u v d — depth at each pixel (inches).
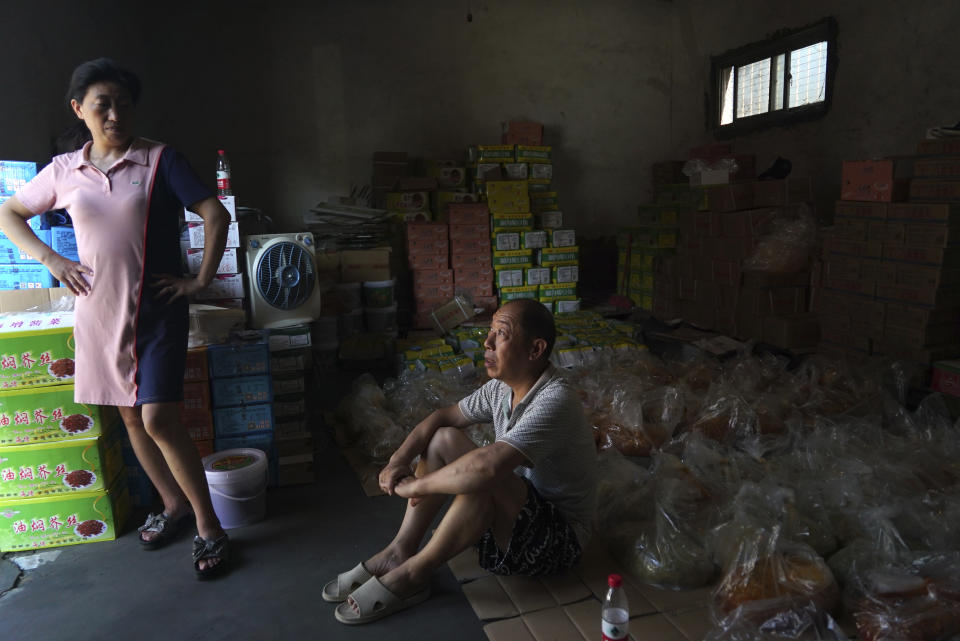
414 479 70.4
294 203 252.5
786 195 178.7
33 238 76.5
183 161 78.7
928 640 60.1
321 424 135.9
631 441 113.8
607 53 277.0
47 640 69.1
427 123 260.5
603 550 84.1
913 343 137.4
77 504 87.9
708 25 267.1
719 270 191.6
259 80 242.8
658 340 184.1
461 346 172.4
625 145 285.0
